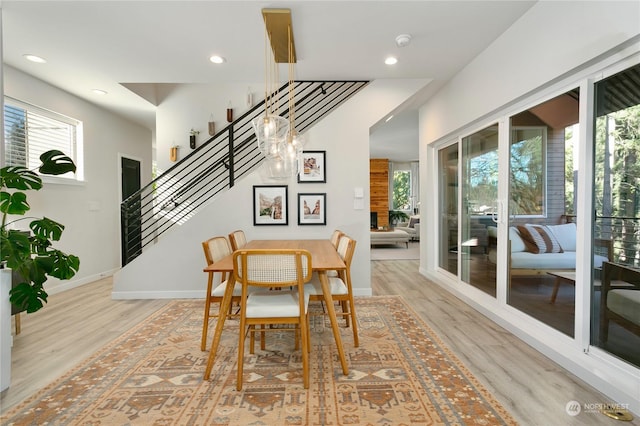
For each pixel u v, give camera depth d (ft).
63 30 8.82
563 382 6.37
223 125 16.80
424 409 5.58
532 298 8.55
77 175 14.60
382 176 33.32
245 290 6.39
